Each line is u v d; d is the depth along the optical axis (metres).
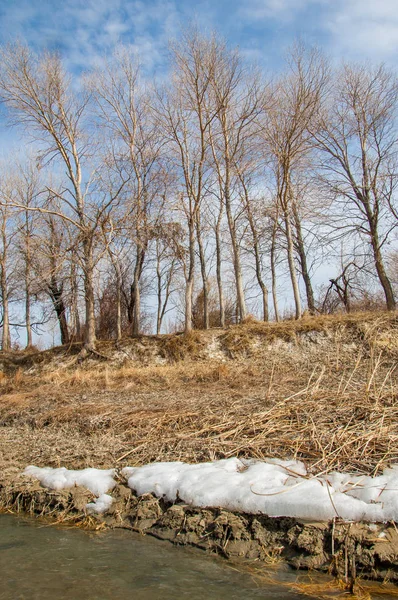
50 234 25.45
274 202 26.98
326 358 17.45
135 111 24.72
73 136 23.67
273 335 20.36
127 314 34.38
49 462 8.76
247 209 26.48
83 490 7.30
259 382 14.10
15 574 5.19
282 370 16.83
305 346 19.28
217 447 7.93
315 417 8.31
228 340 21.22
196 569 5.23
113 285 33.47
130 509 6.72
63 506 7.07
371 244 25.47
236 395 11.59
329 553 5.14
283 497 5.78
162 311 35.53
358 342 18.27
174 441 8.61
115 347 23.34
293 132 22.02
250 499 5.96
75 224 22.05
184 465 7.44
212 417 9.41
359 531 5.16
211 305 36.16
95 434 10.05
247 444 7.71
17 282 31.98
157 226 24.38
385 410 8.00
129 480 7.23
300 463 6.78
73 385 17.67
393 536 5.03
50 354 24.58
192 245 23.44
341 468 6.46
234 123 23.62
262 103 22.61
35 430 11.30
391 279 33.25
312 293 29.52
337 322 19.91
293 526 5.51
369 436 7.14
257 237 27.91
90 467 8.23
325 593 4.67
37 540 6.13
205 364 19.78
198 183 23.59
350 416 8.12
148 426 9.67
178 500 6.53
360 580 4.81
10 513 7.25
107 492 7.20
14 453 9.52
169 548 5.78
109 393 15.16
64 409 12.47
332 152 25.45
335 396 9.21
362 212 25.30
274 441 7.71
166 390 14.72
